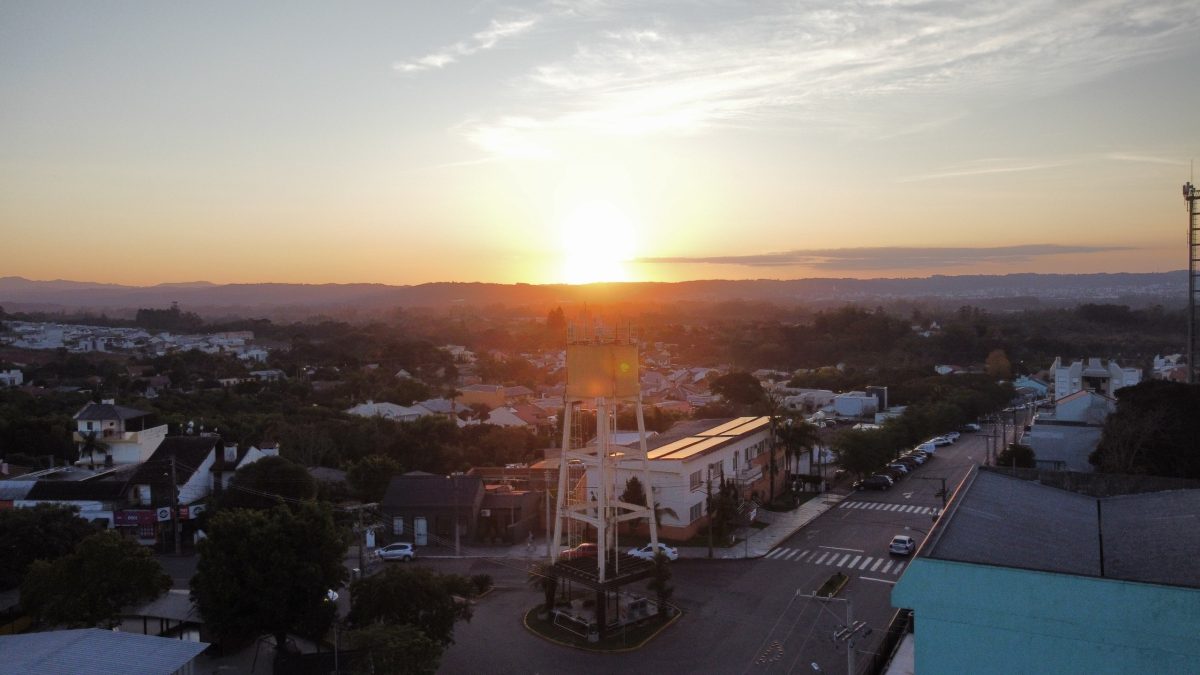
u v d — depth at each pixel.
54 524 46.09
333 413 102.06
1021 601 25.92
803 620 41.81
